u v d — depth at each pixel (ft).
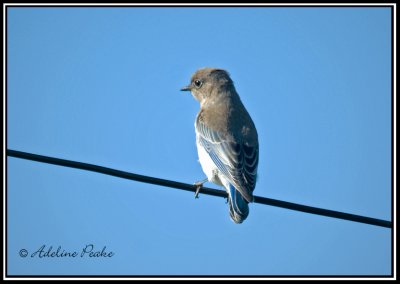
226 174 41.14
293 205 34.86
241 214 38.37
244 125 44.78
